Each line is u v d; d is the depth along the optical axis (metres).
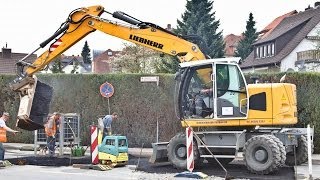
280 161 14.04
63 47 16.55
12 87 16.47
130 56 47.94
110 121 19.45
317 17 50.66
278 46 52.22
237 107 15.00
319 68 44.72
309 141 13.12
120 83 22.50
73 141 19.75
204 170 14.98
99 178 13.42
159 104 21.95
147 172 14.70
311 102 19.61
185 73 15.42
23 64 16.70
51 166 16.11
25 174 14.19
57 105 23.36
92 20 16.42
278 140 14.21
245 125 14.99
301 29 51.97
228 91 15.07
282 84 14.91
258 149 14.28
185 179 13.24
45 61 16.61
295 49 50.03
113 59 54.19
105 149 16.05
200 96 15.30
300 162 16.17
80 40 16.62
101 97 22.83
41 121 16.39
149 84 22.11
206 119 15.17
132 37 16.14
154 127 22.05
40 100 16.39
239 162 17.09
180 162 15.18
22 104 16.16
